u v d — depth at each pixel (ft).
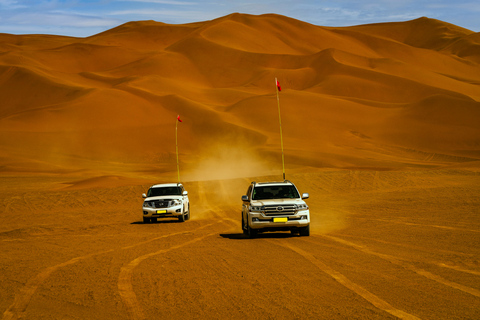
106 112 404.16
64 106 412.77
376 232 56.75
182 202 79.05
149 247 50.57
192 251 46.75
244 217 58.59
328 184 144.77
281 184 57.82
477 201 93.66
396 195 115.96
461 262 37.14
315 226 65.87
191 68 643.04
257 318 24.38
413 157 315.58
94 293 30.71
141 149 353.31
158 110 420.36
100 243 55.01
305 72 597.11
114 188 138.72
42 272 38.32
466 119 383.45
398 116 400.47
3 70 530.27
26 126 380.17
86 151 344.90
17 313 26.66
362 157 293.64
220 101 504.43
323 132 373.40
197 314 25.41
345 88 528.63
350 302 26.71
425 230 57.00
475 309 24.79
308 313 24.85
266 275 34.47
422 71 608.19
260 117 398.62
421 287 29.71
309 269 36.09
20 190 160.66
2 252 49.96
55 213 101.09
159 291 30.68
